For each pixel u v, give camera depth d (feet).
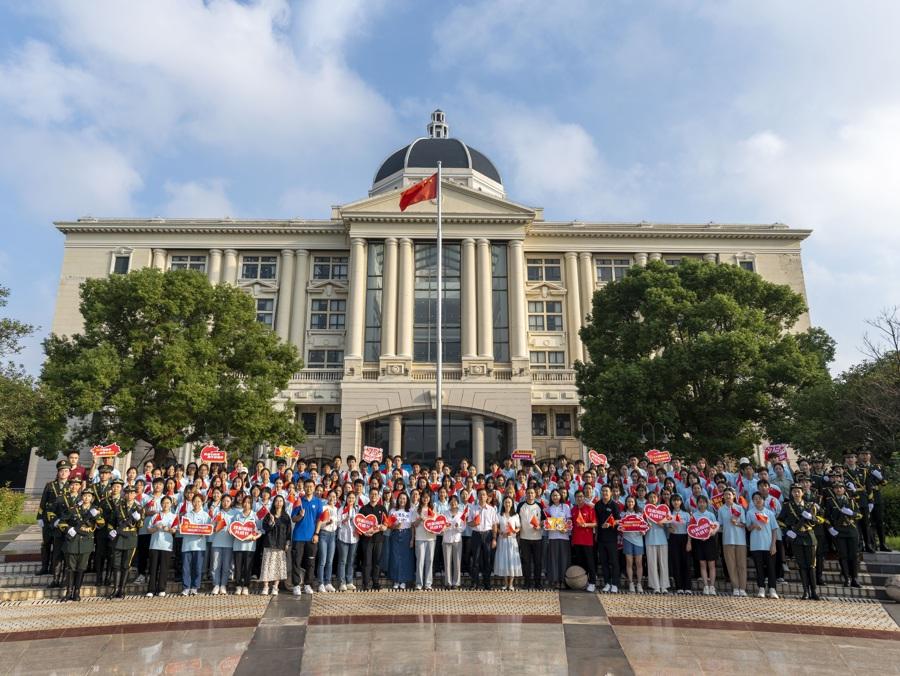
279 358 113.19
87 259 169.37
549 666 28.48
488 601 39.73
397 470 54.39
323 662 28.89
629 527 42.86
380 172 202.28
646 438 97.04
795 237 175.52
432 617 35.96
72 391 94.84
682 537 43.83
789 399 92.07
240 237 172.65
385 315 154.20
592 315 117.91
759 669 28.35
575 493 47.06
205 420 102.63
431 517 43.86
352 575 44.29
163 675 27.40
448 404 145.79
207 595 41.55
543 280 175.32
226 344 107.45
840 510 43.86
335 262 174.29
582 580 43.42
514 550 43.98
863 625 34.91
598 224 176.55
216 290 109.09
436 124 219.82
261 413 102.94
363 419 145.07
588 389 110.63
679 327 102.89
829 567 47.11
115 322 102.37
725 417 92.94
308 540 42.83
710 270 106.83
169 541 41.98
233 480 50.47
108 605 38.83
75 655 29.76
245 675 27.43
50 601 39.93
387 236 161.17
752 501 43.68
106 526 43.21
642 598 40.73
